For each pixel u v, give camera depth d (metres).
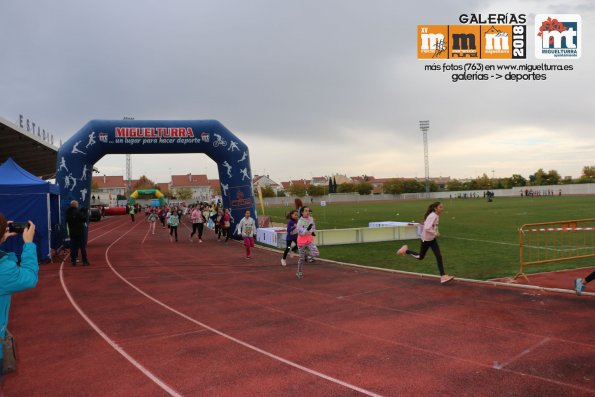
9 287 2.99
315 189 124.81
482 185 126.62
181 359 5.21
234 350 5.49
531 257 12.85
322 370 4.78
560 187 94.50
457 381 4.39
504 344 5.42
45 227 13.75
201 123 21.05
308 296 8.52
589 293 7.78
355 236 18.19
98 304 8.12
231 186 21.75
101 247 19.06
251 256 15.48
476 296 8.00
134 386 4.48
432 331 6.04
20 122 26.48
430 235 9.30
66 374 4.82
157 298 8.57
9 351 4.13
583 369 4.59
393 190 124.44
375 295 8.40
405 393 4.17
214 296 8.70
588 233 19.03
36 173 49.06
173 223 22.09
